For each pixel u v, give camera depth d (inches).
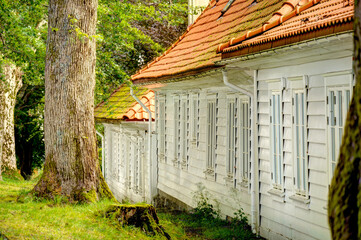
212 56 483.8
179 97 652.7
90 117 514.6
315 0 378.9
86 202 490.6
